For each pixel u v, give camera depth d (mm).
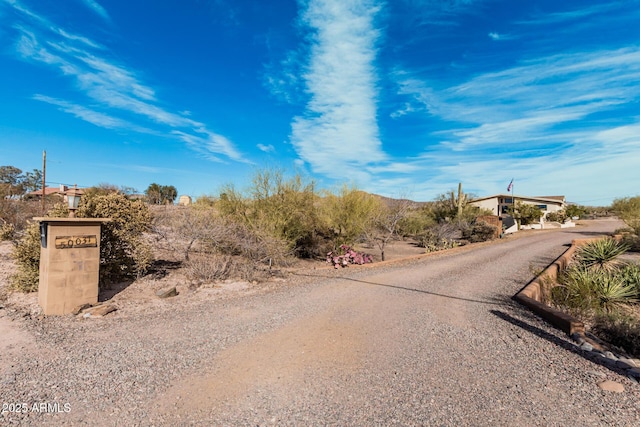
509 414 3031
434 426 2844
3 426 2719
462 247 17812
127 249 8500
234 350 4426
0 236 10367
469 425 2865
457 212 25844
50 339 4641
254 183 12945
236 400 3219
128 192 33625
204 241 11320
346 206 13984
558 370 3965
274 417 2951
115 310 6090
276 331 5184
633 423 2904
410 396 3332
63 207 7785
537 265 12227
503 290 8312
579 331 5250
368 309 6500
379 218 15500
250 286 8406
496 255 15062
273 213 12648
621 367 4023
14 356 4059
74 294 6008
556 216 39312
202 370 3834
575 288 8547
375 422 2893
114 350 4328
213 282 8664
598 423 2904
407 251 17953
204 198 14078
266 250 10359
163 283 8344
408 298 7414
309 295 7574
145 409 3037
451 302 7125
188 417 2932
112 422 2832
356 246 16453
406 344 4734
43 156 27234
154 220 11305
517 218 33531
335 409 3086
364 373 3824
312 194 13898
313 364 4043
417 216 23281
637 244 16188
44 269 5973
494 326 5586
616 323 5480
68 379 3541
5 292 7035
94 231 6301
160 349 4398
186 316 5875
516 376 3799
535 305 6398
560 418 2977
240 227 11234
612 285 8562
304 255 14570
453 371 3908
